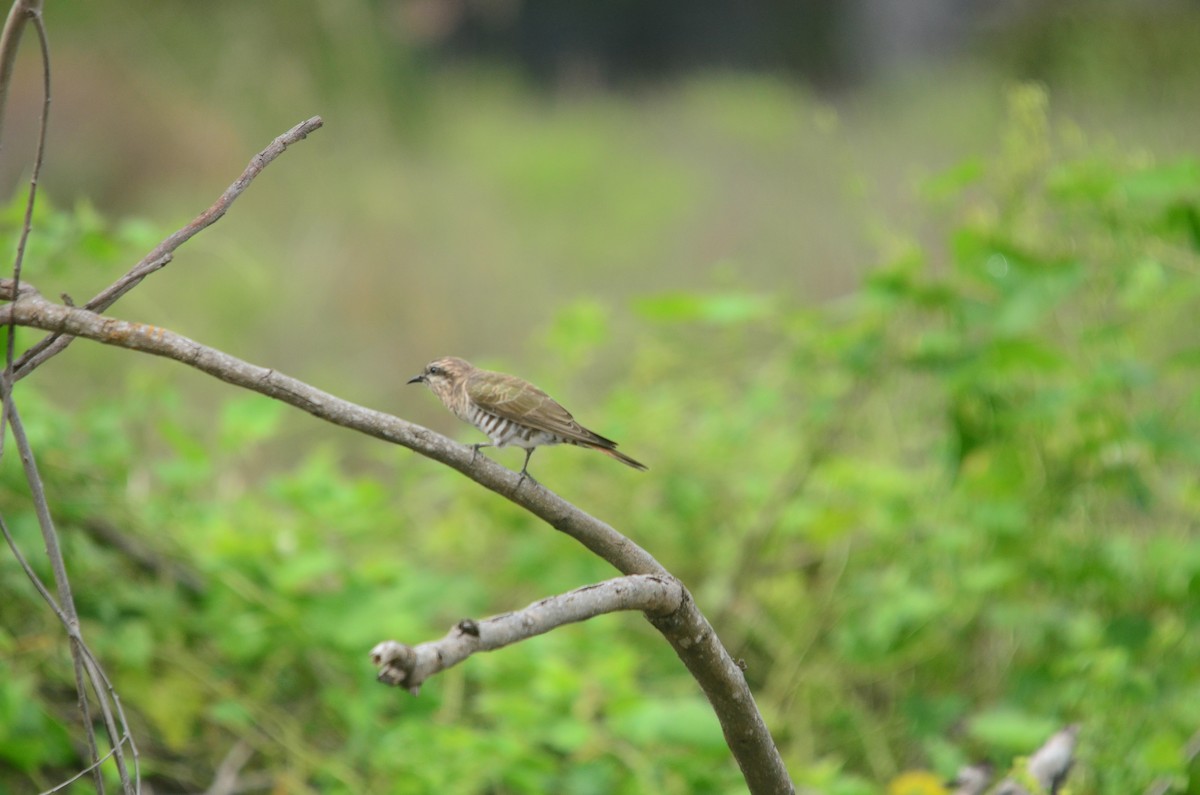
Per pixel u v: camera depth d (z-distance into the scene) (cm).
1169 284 1102
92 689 878
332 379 1778
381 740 918
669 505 1273
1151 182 1062
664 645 1180
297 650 948
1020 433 1124
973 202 1220
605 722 982
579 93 4009
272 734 903
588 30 4647
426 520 1316
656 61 4734
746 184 2972
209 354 481
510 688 1011
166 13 2738
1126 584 1095
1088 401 1087
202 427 1403
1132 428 1064
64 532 888
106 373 1612
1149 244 1123
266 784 903
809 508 1216
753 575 1224
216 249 2072
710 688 537
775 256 2453
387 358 1925
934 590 1149
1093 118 2484
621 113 3828
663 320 1334
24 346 864
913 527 1175
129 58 2673
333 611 948
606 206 2814
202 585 967
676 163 3234
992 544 1126
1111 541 1128
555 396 1327
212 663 945
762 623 1195
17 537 855
